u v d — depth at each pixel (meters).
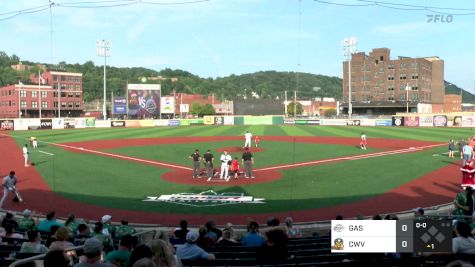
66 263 5.46
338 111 131.25
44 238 13.24
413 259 7.90
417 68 132.25
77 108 129.25
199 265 8.66
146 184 27.08
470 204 15.47
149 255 6.25
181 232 12.66
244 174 30.20
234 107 143.88
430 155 39.75
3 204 22.56
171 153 42.38
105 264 6.15
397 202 21.89
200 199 22.91
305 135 61.06
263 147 46.56
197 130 73.06
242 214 19.95
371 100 139.25
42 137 62.41
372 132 65.62
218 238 13.35
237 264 8.57
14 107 119.12
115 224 18.03
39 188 26.39
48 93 123.38
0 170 33.44
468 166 23.77
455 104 154.25
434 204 21.44
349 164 34.34
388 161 35.97
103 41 85.44
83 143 52.94
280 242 8.52
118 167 34.00
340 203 21.77
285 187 25.69
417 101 130.88
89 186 26.70
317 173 30.22
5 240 12.28
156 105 110.31
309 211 20.34
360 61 140.38
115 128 83.00
